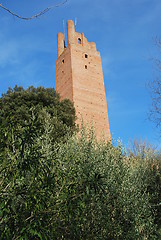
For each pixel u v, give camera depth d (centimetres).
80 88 2870
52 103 1683
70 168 404
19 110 1343
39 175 331
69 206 321
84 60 3150
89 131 759
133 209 597
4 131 323
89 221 528
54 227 341
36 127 342
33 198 298
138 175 777
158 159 1052
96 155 647
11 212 284
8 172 305
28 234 282
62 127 1266
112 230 562
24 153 326
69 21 3381
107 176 591
